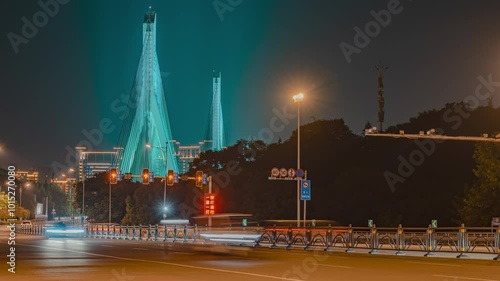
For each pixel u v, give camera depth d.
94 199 138.88
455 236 34.88
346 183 84.06
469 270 25.02
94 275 22.47
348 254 36.69
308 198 53.81
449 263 29.00
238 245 48.19
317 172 93.69
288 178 57.09
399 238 37.62
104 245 46.97
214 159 113.56
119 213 135.75
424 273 23.55
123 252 36.91
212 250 39.62
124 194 135.88
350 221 82.12
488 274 23.22
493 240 34.00
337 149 95.25
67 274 22.84
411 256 34.94
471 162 81.25
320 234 42.12
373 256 34.62
